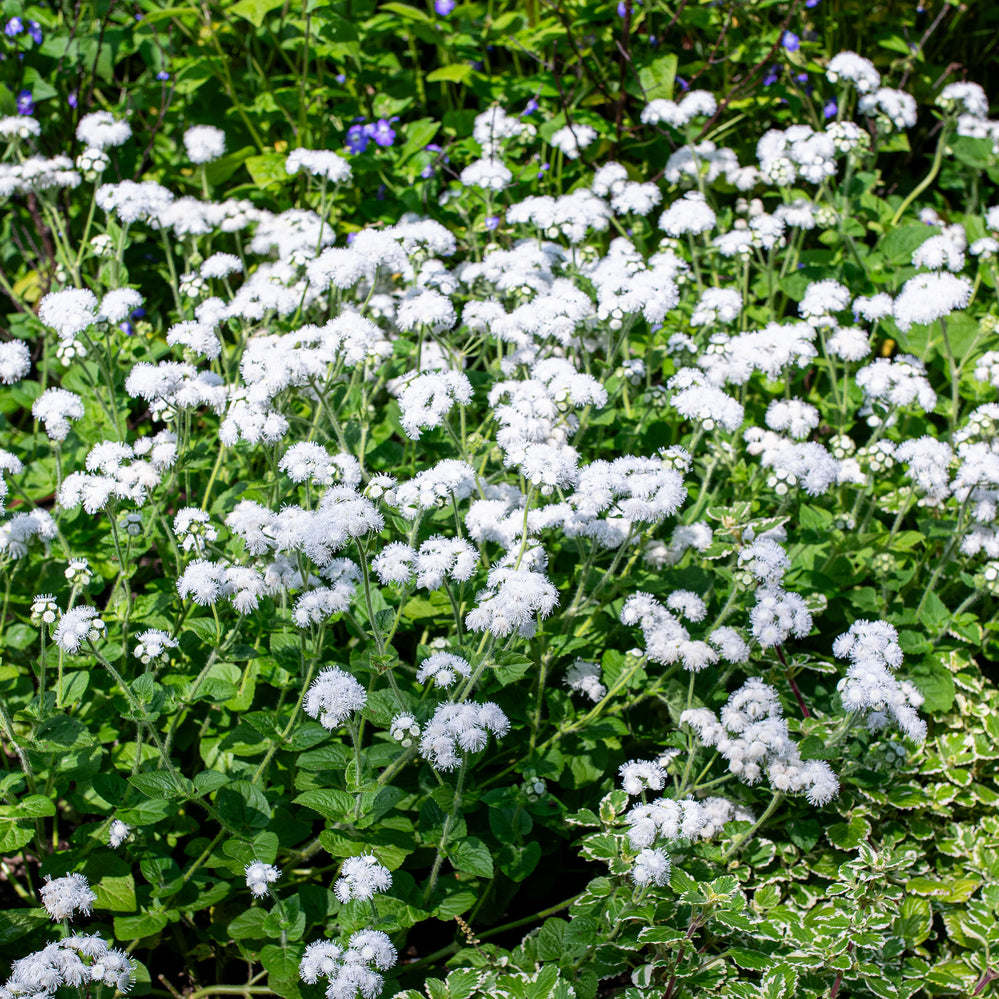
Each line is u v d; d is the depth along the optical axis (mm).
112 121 621
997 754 535
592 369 617
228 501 533
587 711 528
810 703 542
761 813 522
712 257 660
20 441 597
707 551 508
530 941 482
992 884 508
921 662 554
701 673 528
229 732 497
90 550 547
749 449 557
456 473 484
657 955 475
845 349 589
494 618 468
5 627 530
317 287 549
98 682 511
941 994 499
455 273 625
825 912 480
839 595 557
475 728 464
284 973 454
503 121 665
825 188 662
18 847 459
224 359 574
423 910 472
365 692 466
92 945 444
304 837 492
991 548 552
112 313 533
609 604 533
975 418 558
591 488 496
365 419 540
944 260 602
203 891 478
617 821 479
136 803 473
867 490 560
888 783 523
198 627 481
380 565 475
